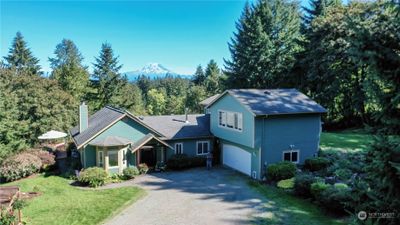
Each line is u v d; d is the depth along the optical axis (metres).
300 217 15.84
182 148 28.48
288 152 24.39
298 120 24.61
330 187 16.70
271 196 19.41
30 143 33.47
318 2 47.00
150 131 27.53
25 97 33.25
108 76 55.09
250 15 50.97
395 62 7.21
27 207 18.58
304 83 40.69
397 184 7.12
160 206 18.39
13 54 60.84
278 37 50.88
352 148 27.25
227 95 26.75
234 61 53.50
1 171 24.58
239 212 16.97
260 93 26.77
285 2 52.72
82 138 26.33
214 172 26.02
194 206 18.17
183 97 79.69
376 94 7.70
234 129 26.00
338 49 33.94
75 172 25.55
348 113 38.06
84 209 18.25
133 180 24.44
